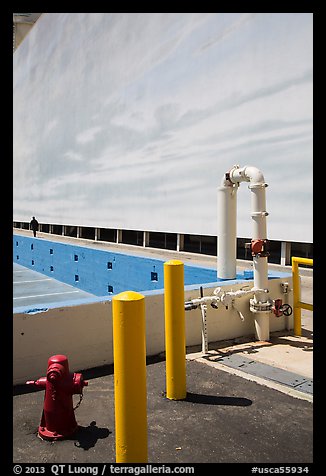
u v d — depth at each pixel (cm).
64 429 321
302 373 438
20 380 414
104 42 2067
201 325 540
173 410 364
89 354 455
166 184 1625
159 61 1628
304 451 301
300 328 580
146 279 910
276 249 1239
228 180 634
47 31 2880
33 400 385
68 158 2591
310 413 356
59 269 1441
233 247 651
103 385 418
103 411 364
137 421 267
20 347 413
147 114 1727
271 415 353
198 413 358
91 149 2261
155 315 501
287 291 605
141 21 1734
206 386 411
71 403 326
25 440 318
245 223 1231
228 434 325
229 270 650
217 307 536
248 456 296
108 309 469
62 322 437
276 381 419
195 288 530
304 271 1065
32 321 420
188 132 1481
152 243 1905
